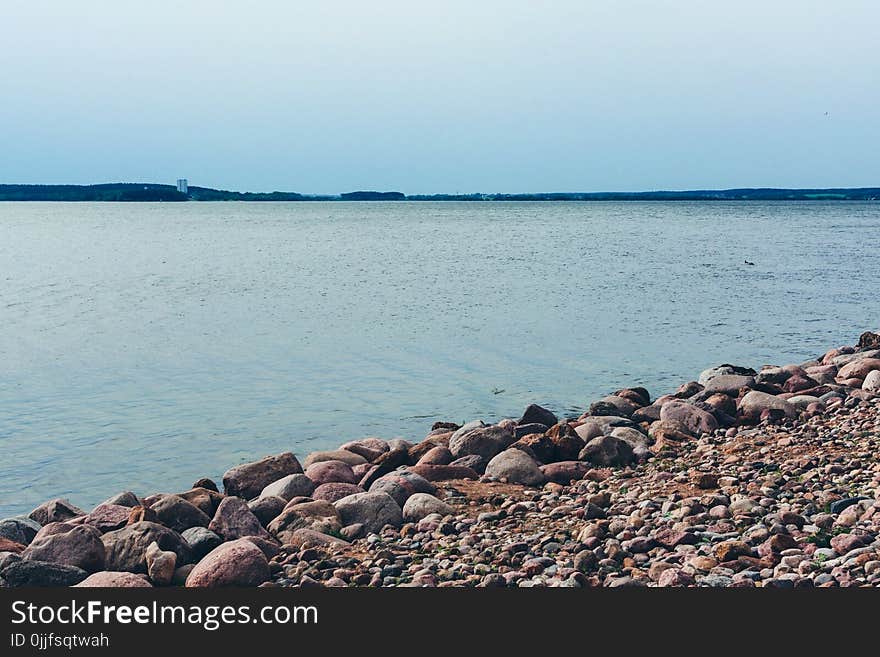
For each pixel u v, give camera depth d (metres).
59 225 141.00
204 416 20.09
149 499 12.92
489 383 23.53
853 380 20.30
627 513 11.62
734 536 10.27
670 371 25.33
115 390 22.50
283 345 28.84
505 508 12.20
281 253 73.88
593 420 17.27
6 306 38.25
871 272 55.66
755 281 49.94
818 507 11.23
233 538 11.06
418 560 10.26
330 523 11.33
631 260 66.19
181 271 56.09
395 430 19.09
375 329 32.19
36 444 17.88
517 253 74.56
